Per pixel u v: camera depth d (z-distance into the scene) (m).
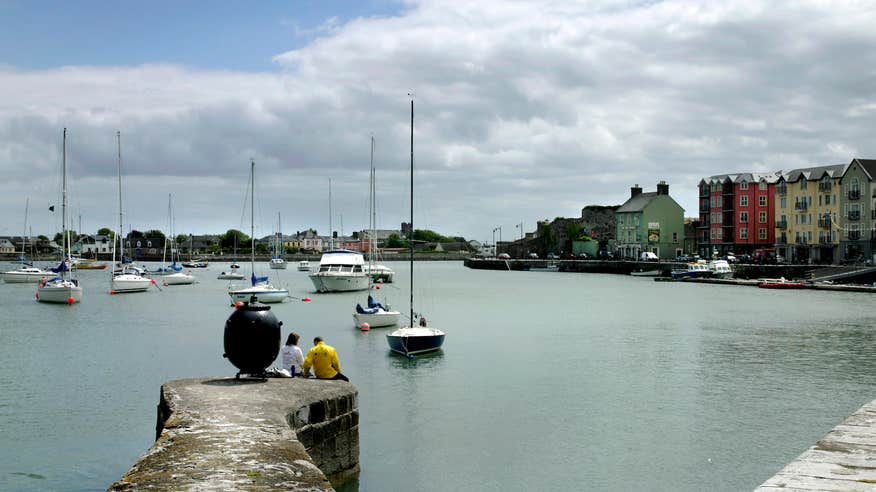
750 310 59.12
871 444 10.97
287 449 10.05
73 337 41.97
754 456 19.48
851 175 102.50
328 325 47.97
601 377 29.58
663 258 145.38
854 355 35.22
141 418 22.83
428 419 22.98
